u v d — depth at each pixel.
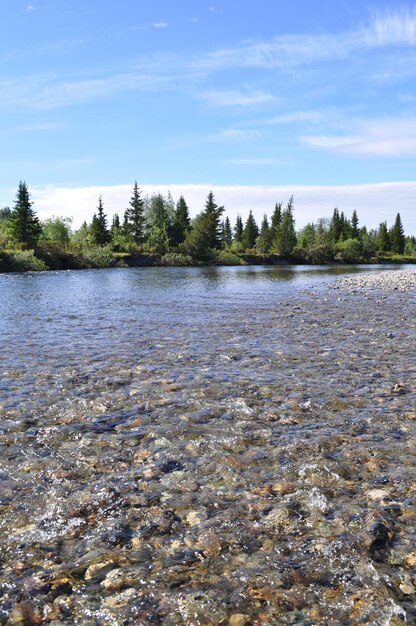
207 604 3.45
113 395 8.57
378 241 175.88
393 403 8.23
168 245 114.19
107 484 5.29
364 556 4.01
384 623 3.28
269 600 3.50
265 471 5.63
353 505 4.84
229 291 33.91
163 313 20.92
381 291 33.41
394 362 11.43
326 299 27.80
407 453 6.14
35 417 7.41
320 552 4.06
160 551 4.09
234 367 10.82
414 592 3.61
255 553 4.05
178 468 5.70
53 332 15.49
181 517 4.62
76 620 3.31
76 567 3.88
